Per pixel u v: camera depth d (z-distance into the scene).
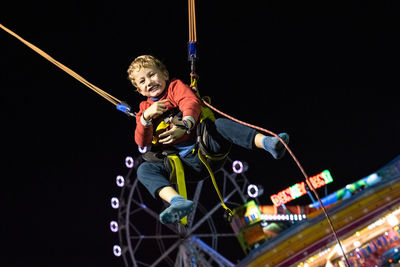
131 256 19.86
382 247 13.59
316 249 13.85
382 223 13.75
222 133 3.49
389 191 14.05
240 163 14.31
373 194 14.16
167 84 3.76
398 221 13.68
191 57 4.04
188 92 3.55
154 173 3.65
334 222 14.02
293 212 18.67
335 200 18.80
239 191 21.59
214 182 3.52
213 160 3.60
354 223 13.80
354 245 13.61
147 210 20.92
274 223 18.64
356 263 13.51
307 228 14.15
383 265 13.40
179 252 20.66
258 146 3.37
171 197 3.37
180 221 3.46
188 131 3.24
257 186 18.41
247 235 17.95
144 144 3.64
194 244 20.70
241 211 18.41
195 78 3.97
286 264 13.85
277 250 14.18
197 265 20.39
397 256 13.42
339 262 13.66
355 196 14.26
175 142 3.67
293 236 14.01
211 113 3.67
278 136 3.15
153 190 3.53
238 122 3.33
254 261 14.22
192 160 3.68
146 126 3.51
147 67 3.72
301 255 13.77
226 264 20.86
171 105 3.66
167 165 3.66
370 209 13.98
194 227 21.02
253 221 18.25
